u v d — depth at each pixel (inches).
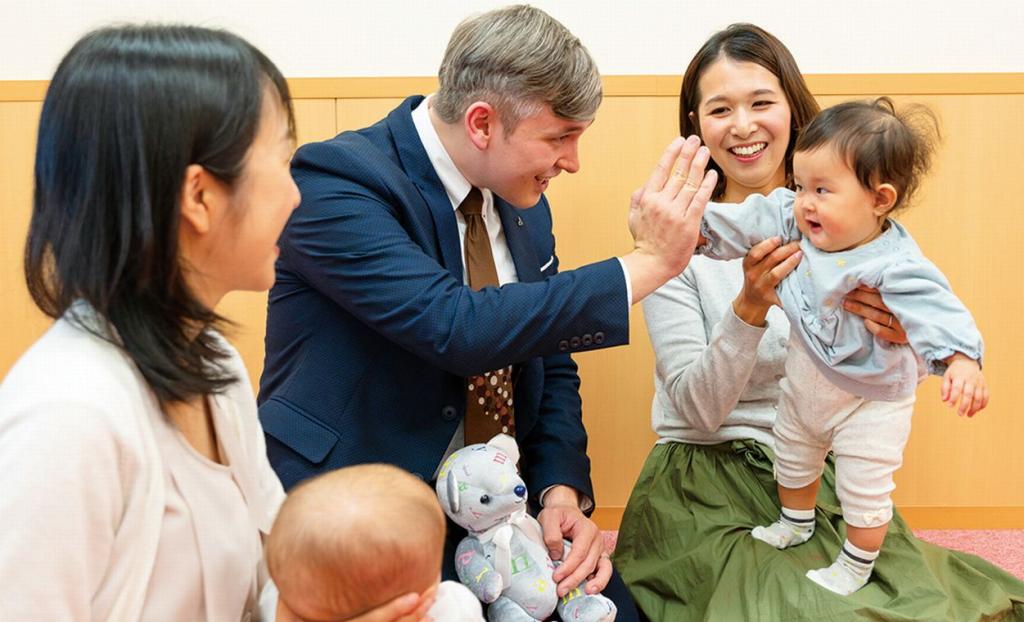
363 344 52.6
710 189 49.4
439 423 53.5
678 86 77.5
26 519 28.8
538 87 48.6
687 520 59.8
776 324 61.7
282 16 78.5
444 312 47.9
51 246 31.7
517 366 59.1
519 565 50.9
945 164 77.7
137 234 30.8
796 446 55.7
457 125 52.2
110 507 30.5
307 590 32.4
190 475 34.1
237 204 32.9
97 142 30.5
